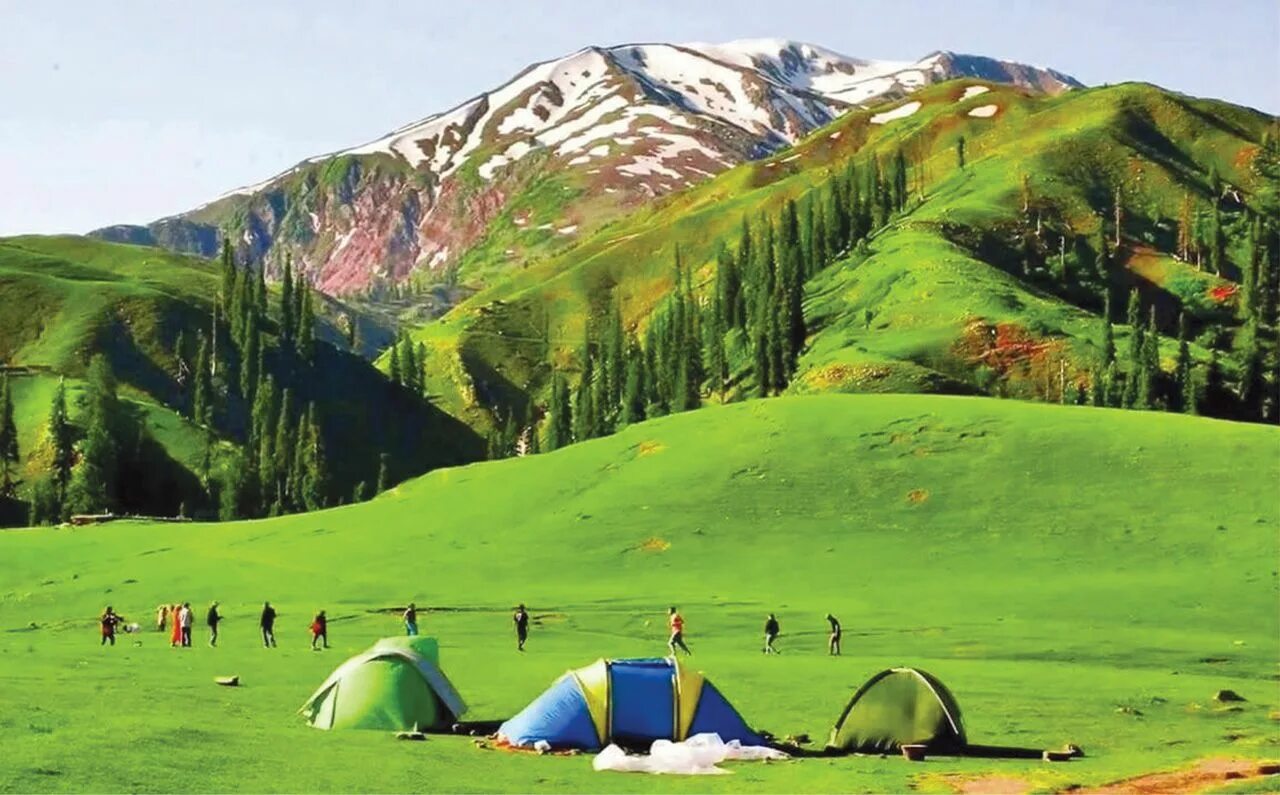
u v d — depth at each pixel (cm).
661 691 4134
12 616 9731
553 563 10656
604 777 3588
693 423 13750
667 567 10325
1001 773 3728
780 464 12144
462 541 11556
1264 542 9775
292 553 11569
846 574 9812
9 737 3419
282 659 6394
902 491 11356
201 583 10519
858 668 6275
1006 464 11631
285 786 3158
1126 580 9131
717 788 3466
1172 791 3456
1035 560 9806
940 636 7544
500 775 3547
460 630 8231
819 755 4112
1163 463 11400
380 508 13188
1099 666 6444
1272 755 4062
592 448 13738
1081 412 12938
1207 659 6638
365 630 8281
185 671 5725
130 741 3488
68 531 13088
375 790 3200
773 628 7181
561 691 4150
